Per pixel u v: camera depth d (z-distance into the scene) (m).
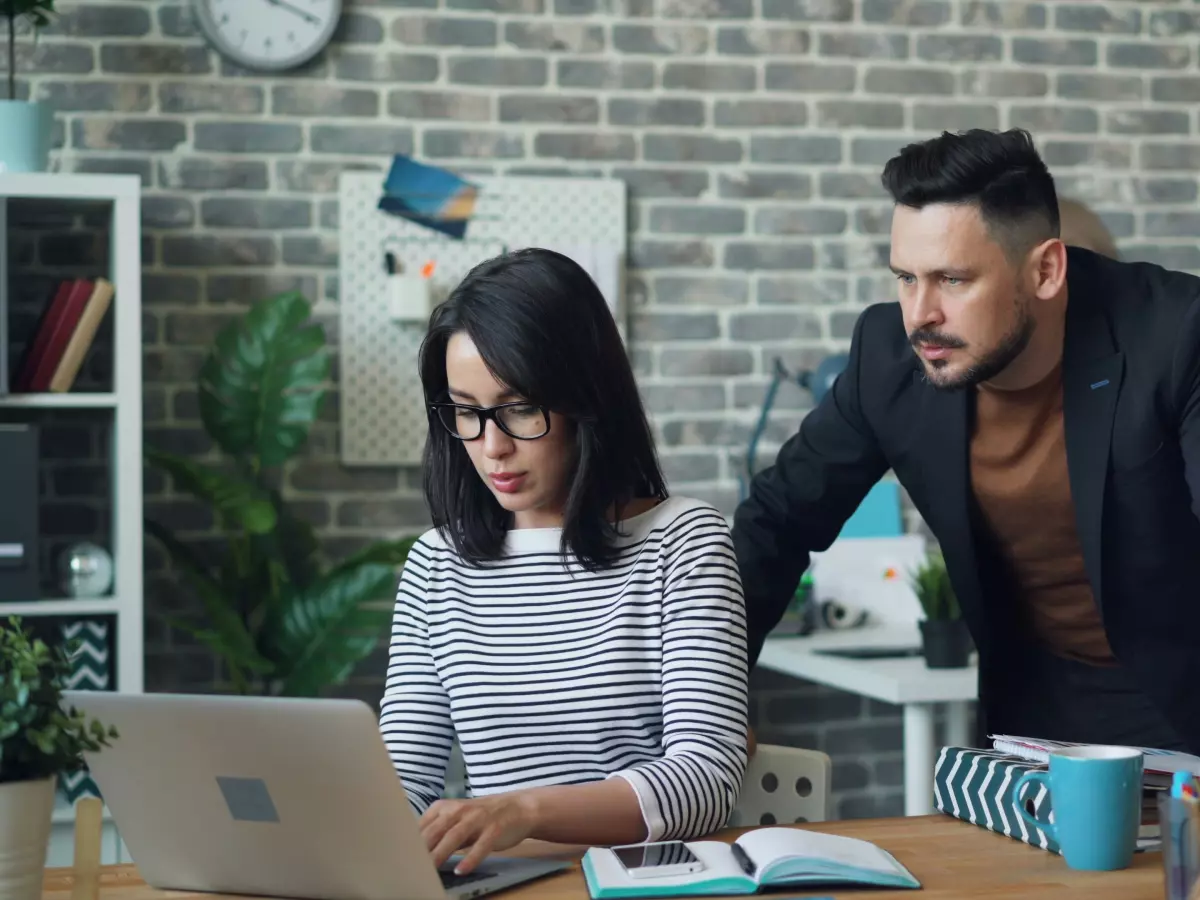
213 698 1.14
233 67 3.33
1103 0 3.76
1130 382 1.80
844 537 3.52
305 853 1.18
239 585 3.21
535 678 1.56
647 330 3.55
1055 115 3.74
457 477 1.64
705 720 1.47
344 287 3.37
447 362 1.55
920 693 2.68
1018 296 1.67
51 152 3.24
